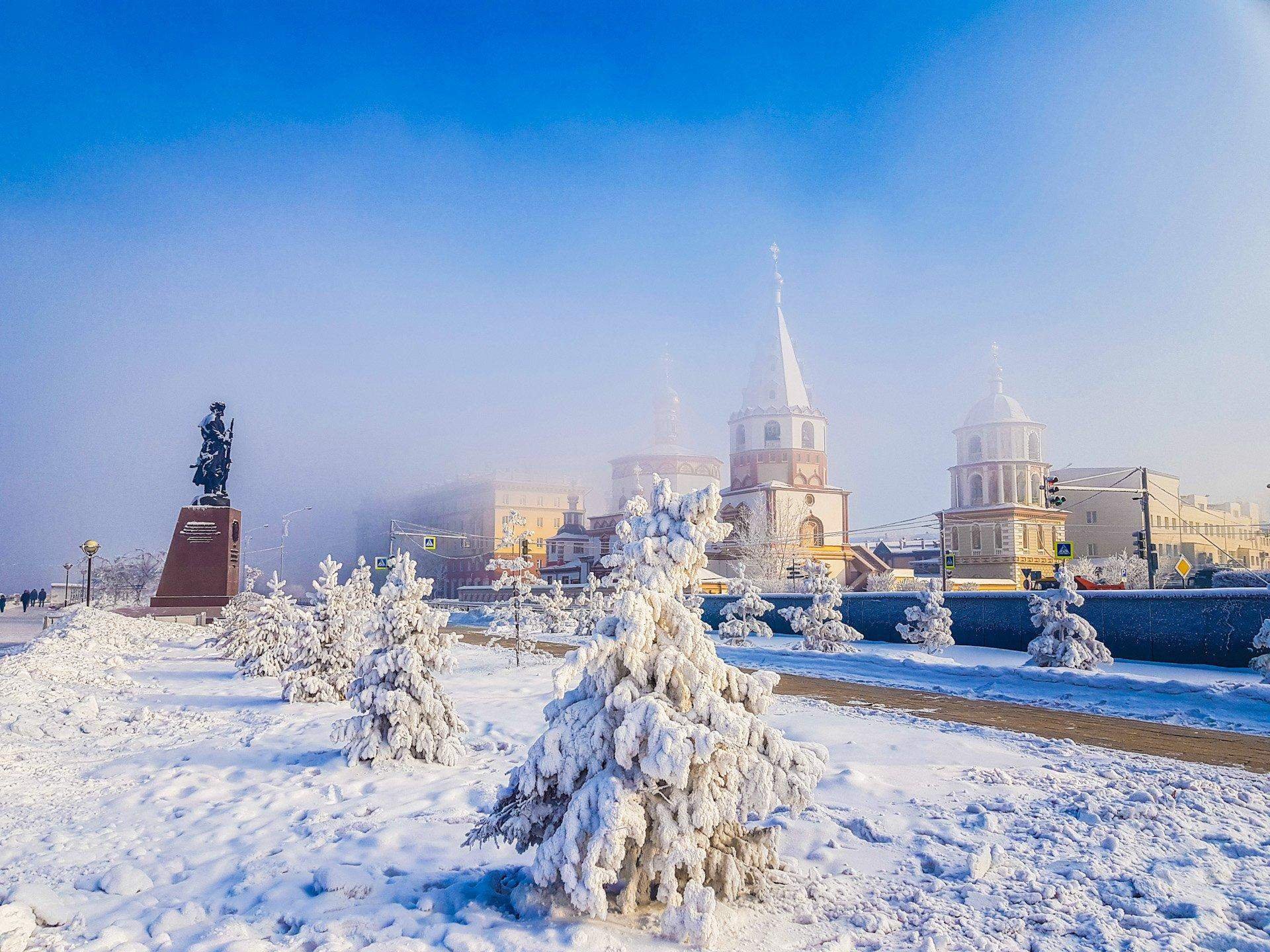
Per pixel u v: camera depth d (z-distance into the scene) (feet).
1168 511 313.32
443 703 38.24
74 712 50.42
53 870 24.18
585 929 17.42
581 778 19.34
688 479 329.52
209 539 151.02
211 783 34.37
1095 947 17.51
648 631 19.27
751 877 19.88
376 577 351.67
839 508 279.28
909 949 17.43
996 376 299.38
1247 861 22.54
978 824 26.50
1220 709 52.37
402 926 18.57
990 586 242.37
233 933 18.80
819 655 95.61
